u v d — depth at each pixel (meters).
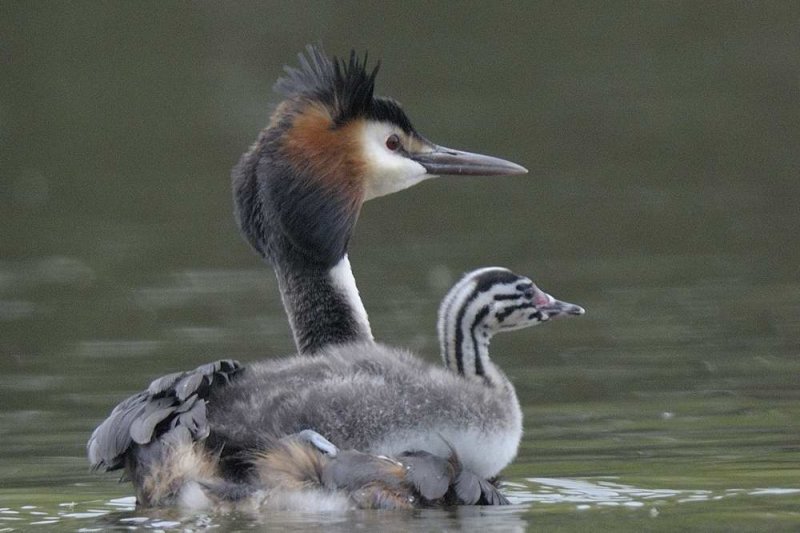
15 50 32.38
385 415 9.40
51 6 32.78
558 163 26.77
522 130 27.86
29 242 21.94
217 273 20.05
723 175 25.83
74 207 24.16
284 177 11.38
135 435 9.13
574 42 34.31
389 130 11.78
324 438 9.20
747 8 35.28
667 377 14.59
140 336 16.70
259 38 32.88
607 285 18.91
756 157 26.72
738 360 15.20
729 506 9.45
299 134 11.41
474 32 34.78
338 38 33.22
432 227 22.64
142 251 21.22
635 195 24.50
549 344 16.34
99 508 9.91
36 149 27.64
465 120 28.50
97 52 32.53
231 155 26.84
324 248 11.43
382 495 9.11
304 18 33.41
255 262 20.67
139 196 24.67
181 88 30.52
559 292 18.58
